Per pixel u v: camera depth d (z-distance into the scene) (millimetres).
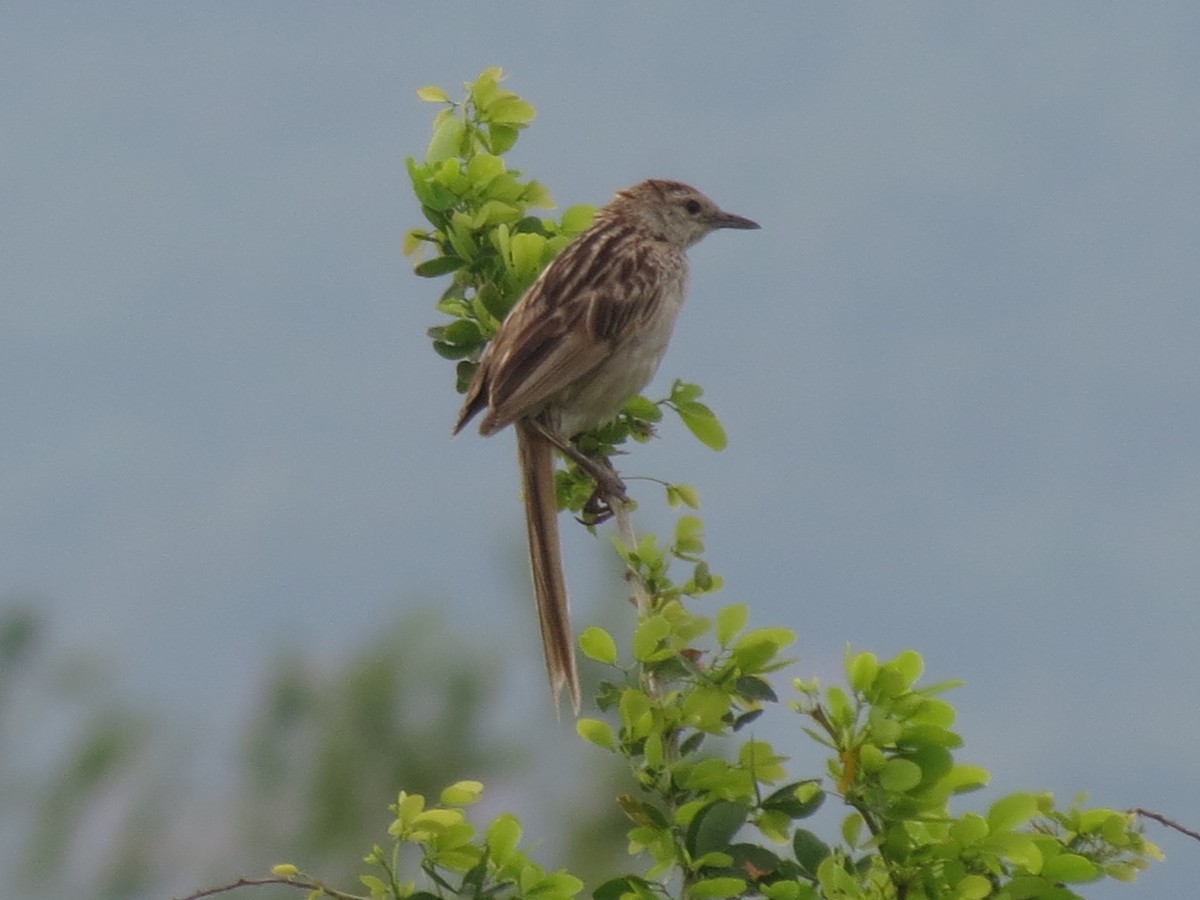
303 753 9812
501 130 9047
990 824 6703
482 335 9188
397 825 6703
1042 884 6719
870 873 6824
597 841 9578
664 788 6902
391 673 9852
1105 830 6953
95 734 9766
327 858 9656
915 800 6695
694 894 6660
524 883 6727
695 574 7414
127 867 9516
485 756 9797
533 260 8875
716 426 9047
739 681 6922
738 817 6734
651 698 7000
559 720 8969
